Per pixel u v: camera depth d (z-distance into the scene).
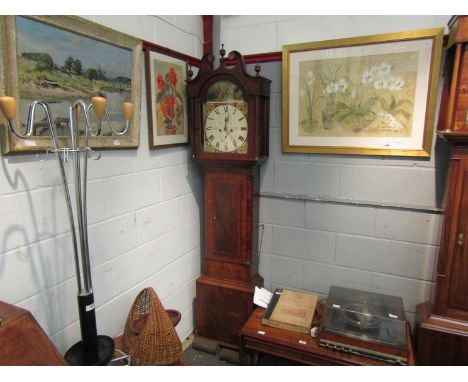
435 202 1.60
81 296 1.04
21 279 1.07
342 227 1.80
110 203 1.38
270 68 1.82
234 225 1.81
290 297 1.78
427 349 1.44
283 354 1.55
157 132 1.60
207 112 1.72
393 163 1.65
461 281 1.38
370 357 1.40
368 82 1.61
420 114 1.55
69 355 1.09
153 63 1.53
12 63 0.96
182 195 1.85
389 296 1.67
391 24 1.56
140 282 1.59
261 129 1.72
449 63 1.43
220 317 1.88
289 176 1.87
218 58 1.93
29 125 0.87
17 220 1.04
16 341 0.82
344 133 1.70
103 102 0.97
